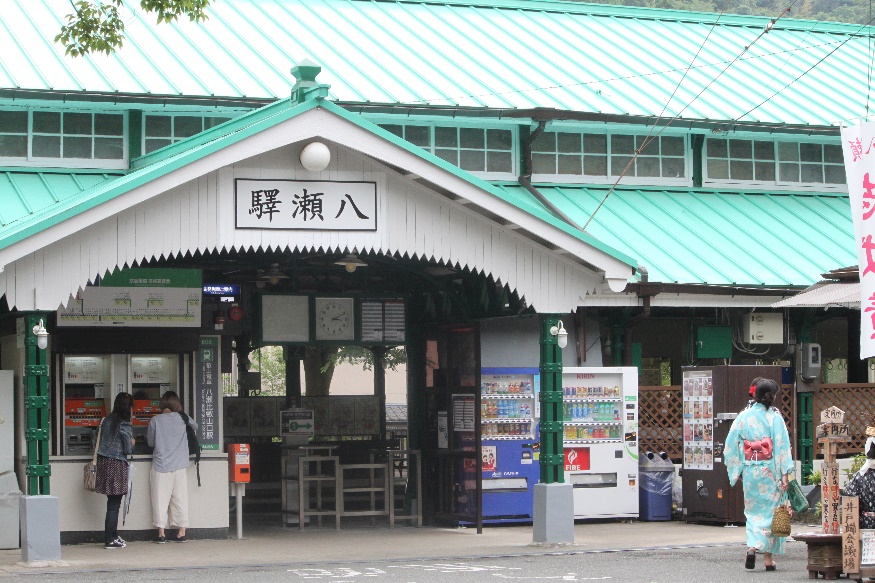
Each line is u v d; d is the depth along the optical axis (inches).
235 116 797.9
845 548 490.6
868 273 546.9
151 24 878.4
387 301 771.4
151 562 581.3
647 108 893.2
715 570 537.3
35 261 554.9
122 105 761.0
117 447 640.4
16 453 673.6
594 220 828.6
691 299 761.0
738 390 722.8
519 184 866.8
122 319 677.3
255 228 591.8
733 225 861.8
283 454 773.3
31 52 789.9
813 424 806.5
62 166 762.2
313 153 587.8
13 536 645.3
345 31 947.3
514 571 539.2
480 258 634.8
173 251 578.2
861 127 551.2
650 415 791.1
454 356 738.2
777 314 807.1
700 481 738.8
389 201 616.4
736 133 914.7
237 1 965.2
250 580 513.3
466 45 965.2
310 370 1246.3
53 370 673.6
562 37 1023.0
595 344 787.4
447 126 856.3
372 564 570.3
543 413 650.2
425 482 773.9
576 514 745.0
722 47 1069.1
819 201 938.7
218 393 701.9
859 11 1571.1
